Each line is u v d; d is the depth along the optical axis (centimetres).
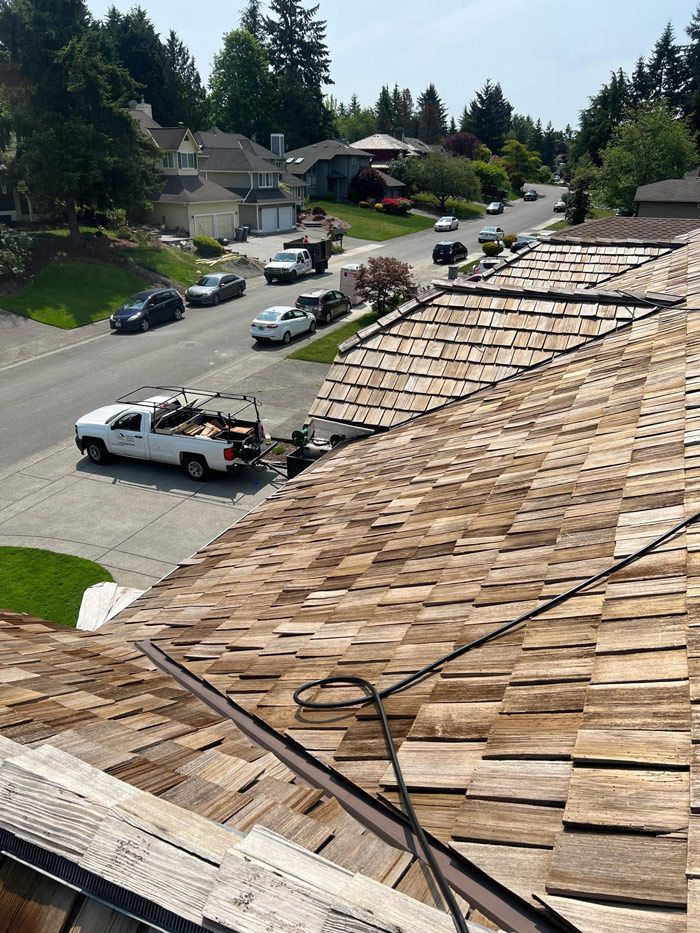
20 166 3356
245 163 5062
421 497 619
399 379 955
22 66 3216
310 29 8475
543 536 453
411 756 307
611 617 343
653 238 2327
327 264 4259
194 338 2856
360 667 396
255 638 485
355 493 724
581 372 773
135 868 205
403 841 270
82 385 2330
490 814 260
